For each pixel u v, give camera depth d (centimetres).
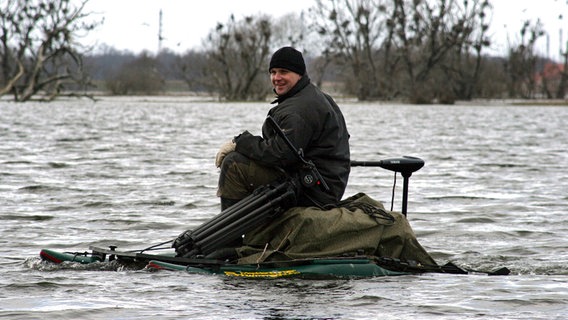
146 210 3981
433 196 4519
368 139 9488
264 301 2273
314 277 2525
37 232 3406
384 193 4622
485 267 2883
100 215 3816
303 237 2606
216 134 9894
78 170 5600
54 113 15000
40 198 4303
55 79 19788
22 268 2675
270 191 2612
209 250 2623
